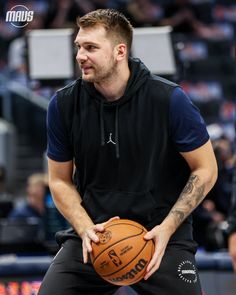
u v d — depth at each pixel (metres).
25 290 5.96
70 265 3.97
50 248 6.42
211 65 13.25
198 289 3.93
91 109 3.92
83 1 12.59
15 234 6.54
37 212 7.59
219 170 6.92
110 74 3.81
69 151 4.05
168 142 3.89
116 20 3.82
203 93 12.93
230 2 15.70
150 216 3.89
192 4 13.93
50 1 13.26
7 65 13.70
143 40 6.39
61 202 3.99
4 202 8.12
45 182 6.82
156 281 3.88
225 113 12.76
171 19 13.68
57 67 6.54
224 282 6.07
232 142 11.09
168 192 3.95
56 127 4.01
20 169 12.45
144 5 13.75
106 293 4.06
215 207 6.94
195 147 3.84
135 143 3.87
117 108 3.88
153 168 3.89
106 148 3.90
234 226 4.84
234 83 13.17
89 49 3.78
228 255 6.12
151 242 3.71
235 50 13.85
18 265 5.98
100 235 3.72
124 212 3.89
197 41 13.80
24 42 6.67
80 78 4.00
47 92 12.44
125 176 3.91
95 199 3.96
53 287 3.94
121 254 3.66
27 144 12.49
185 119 3.83
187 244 3.97
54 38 6.55
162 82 3.89
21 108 12.41
